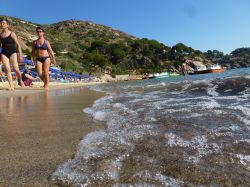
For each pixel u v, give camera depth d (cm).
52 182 148
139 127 259
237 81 760
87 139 223
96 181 146
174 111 341
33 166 170
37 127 278
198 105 385
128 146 200
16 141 227
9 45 850
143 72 8131
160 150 190
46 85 1023
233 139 212
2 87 1044
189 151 187
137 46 9350
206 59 9919
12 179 153
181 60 9062
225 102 405
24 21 9756
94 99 551
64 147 205
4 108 428
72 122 299
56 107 430
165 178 148
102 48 9188
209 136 222
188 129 246
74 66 5978
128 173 155
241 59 10050
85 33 11994
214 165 164
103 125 279
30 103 496
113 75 7056
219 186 139
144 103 436
